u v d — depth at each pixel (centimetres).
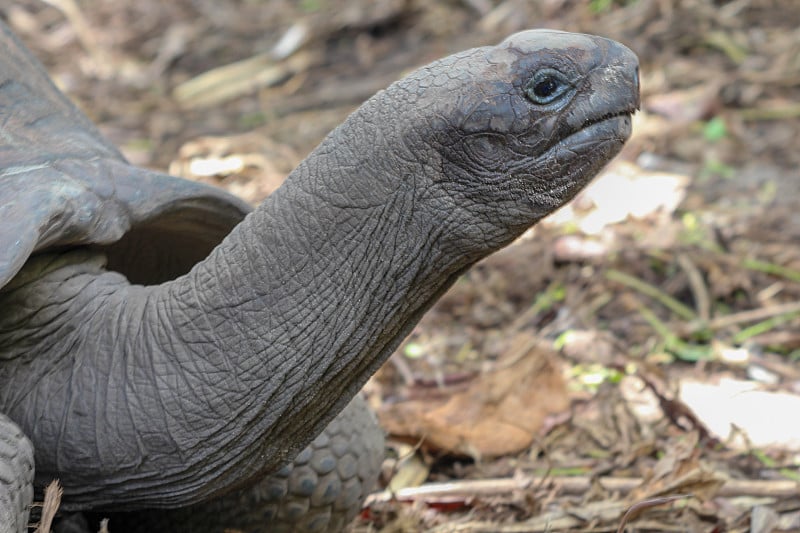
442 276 393
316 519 446
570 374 644
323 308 384
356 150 380
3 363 406
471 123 371
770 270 734
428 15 1161
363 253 382
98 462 396
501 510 513
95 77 1108
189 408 390
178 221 438
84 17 1224
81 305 409
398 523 497
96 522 442
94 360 402
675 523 492
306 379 389
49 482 402
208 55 1153
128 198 410
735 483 516
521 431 577
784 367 642
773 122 927
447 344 692
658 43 1042
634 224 801
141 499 404
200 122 1023
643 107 952
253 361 386
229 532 435
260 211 393
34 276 402
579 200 831
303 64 1114
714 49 1034
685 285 727
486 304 736
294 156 943
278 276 385
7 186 385
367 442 455
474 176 377
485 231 383
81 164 411
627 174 855
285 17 1214
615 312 709
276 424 395
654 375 624
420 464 565
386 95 385
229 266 392
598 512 498
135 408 394
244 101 1061
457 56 388
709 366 647
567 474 549
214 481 399
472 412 586
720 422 587
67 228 386
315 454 439
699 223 792
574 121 376
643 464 551
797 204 814
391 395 634
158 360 395
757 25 1062
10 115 434
